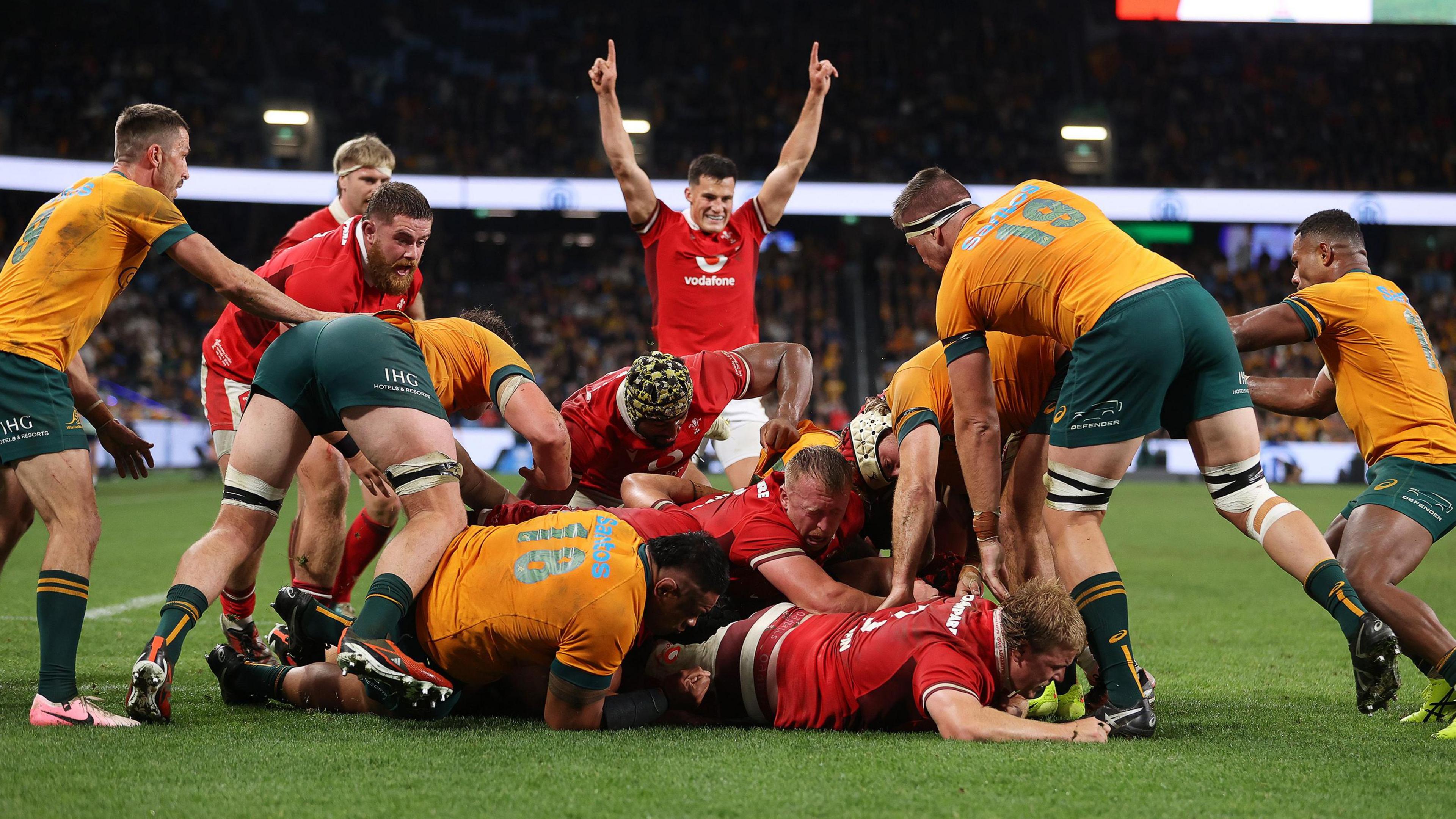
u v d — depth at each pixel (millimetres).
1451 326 118438
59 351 15766
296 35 125000
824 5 134375
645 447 19547
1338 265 18906
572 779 12305
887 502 18500
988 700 14562
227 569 15586
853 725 14789
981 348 16234
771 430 19297
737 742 14047
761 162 122188
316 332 15883
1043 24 133500
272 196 109938
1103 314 14844
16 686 17906
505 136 121125
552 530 14797
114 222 16000
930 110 127625
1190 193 116938
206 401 22469
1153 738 14648
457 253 127500
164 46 119688
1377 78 130250
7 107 108750
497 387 18094
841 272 126188
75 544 15375
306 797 11625
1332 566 14812
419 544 14852
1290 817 11203
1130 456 15008
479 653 14797
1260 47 132375
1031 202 16125
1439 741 14789
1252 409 15484
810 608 15891
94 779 12234
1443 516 17125
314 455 20828
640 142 122062
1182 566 41750
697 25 133250
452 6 130125
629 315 121938
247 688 16469
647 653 15766
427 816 11055
